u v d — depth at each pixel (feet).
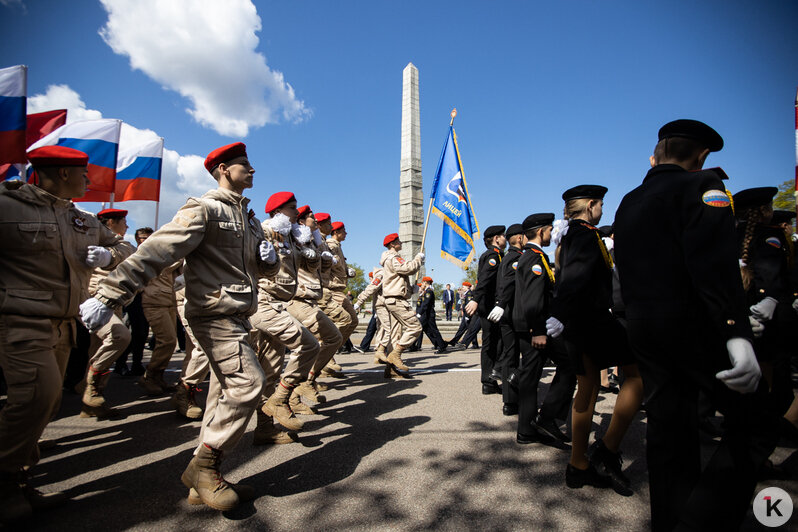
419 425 13.66
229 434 8.19
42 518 7.97
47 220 8.87
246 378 8.36
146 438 12.66
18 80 18.48
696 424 6.30
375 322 34.99
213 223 8.63
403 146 79.05
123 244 11.42
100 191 22.77
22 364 8.16
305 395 16.74
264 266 9.75
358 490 9.06
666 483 6.23
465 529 7.53
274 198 13.93
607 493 8.94
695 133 7.01
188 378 14.84
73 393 18.88
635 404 8.91
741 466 5.77
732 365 5.65
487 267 17.98
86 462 10.78
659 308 6.27
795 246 11.41
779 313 10.73
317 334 16.17
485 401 16.80
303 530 7.53
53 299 8.77
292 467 10.30
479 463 10.52
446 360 29.40
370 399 17.30
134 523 7.79
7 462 7.91
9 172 18.33
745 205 11.50
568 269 9.13
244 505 8.44
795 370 20.21
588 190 9.65
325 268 19.02
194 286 8.60
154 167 27.12
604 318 9.00
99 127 22.75
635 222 6.74
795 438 10.10
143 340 23.54
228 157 9.48
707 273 5.65
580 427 9.18
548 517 7.94
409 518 7.92
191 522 7.82
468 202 26.48
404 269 22.12
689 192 6.16
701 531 5.74
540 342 11.13
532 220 12.21
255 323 12.20
